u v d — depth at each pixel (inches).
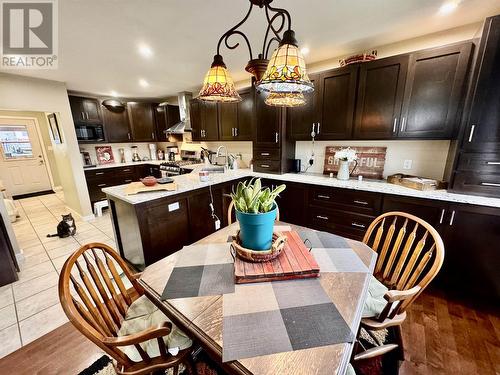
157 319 42.2
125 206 82.5
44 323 65.3
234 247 42.3
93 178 161.9
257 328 28.1
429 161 89.7
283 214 115.5
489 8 64.7
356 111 92.3
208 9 62.5
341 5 62.5
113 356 31.2
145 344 39.1
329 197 98.6
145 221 79.4
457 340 57.7
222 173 125.3
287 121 114.7
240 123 134.8
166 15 65.2
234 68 116.9
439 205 71.8
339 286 36.0
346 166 101.0
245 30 74.9
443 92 74.0
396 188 82.8
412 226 78.4
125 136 186.1
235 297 33.8
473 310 67.5
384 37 84.3
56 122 140.2
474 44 67.5
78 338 60.2
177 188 89.3
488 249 66.1
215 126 147.9
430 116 77.4
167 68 112.0
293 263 39.8
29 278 86.9
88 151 178.7
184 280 38.3
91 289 38.4
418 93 78.3
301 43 88.6
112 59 98.4
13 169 205.2
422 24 74.6
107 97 179.0
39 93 122.2
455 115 73.0
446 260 72.7
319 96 101.0
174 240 90.7
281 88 44.5
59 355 55.6
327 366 23.4
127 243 90.9
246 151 153.0
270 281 37.2
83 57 95.0
